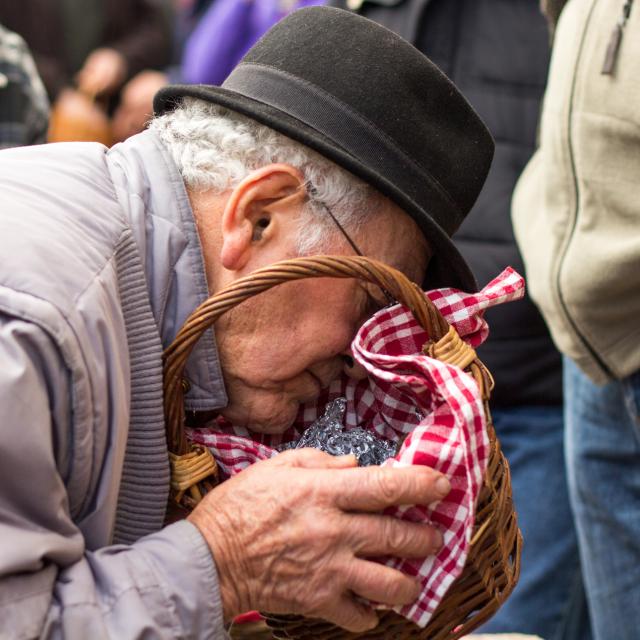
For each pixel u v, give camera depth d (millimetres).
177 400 2002
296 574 1906
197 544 1883
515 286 2211
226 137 2098
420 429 2000
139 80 6801
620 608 3268
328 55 2117
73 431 1799
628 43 2736
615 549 3248
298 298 2084
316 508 1891
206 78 5754
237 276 2102
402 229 2176
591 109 2812
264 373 2113
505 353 3717
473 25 3793
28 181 1949
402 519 1970
